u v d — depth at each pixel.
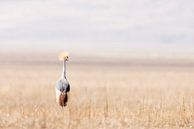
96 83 54.66
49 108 22.20
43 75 68.62
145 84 53.34
